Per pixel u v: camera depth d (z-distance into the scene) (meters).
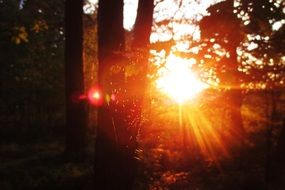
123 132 11.03
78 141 23.47
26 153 25.94
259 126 20.81
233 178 14.73
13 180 16.25
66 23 24.03
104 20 11.82
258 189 13.75
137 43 11.76
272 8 6.80
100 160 11.75
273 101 14.66
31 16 29.52
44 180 15.88
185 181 15.12
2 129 37.25
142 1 11.73
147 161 17.20
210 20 7.12
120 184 11.70
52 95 44.47
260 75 9.30
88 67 35.59
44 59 44.41
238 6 6.95
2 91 44.75
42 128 37.78
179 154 19.75
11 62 44.50
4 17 32.34
